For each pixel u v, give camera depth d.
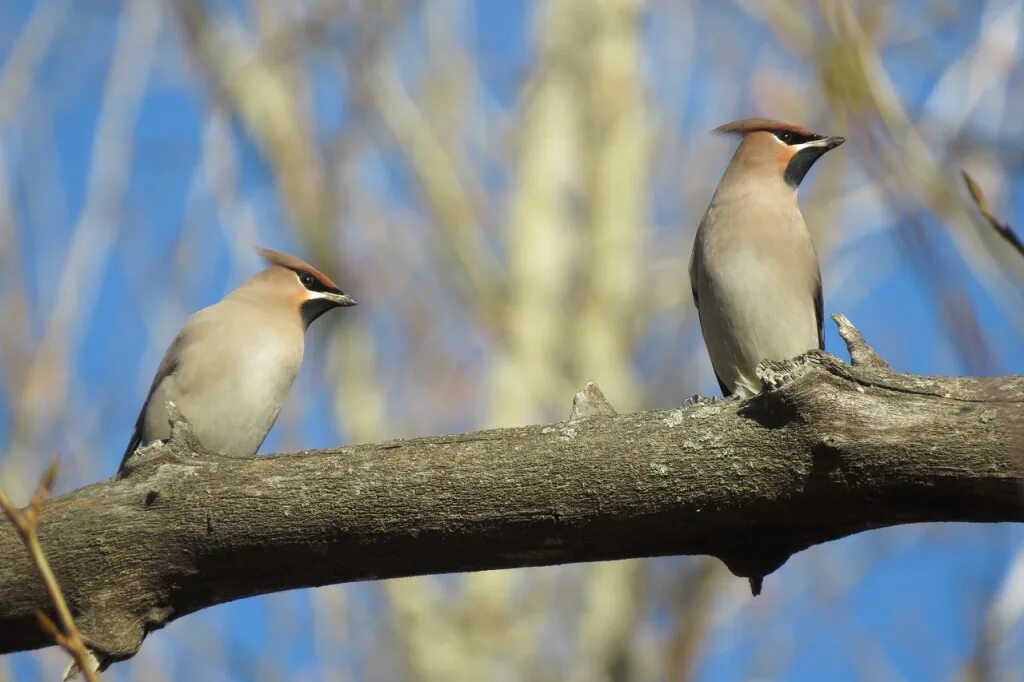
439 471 7.18
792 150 11.55
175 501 7.34
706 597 17.03
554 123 20.91
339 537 7.24
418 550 7.25
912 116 8.09
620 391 19.48
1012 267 5.29
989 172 7.90
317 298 12.35
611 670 17.19
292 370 12.13
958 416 6.59
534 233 20.30
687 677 16.89
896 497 6.70
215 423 11.75
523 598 17.67
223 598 7.49
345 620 15.66
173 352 11.91
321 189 18.58
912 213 5.93
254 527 7.26
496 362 19.30
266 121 18.56
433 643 17.28
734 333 11.35
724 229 11.36
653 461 6.99
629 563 17.53
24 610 7.39
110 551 7.35
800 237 11.36
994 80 9.56
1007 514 6.64
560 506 7.07
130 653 7.39
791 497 6.84
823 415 6.72
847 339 6.98
